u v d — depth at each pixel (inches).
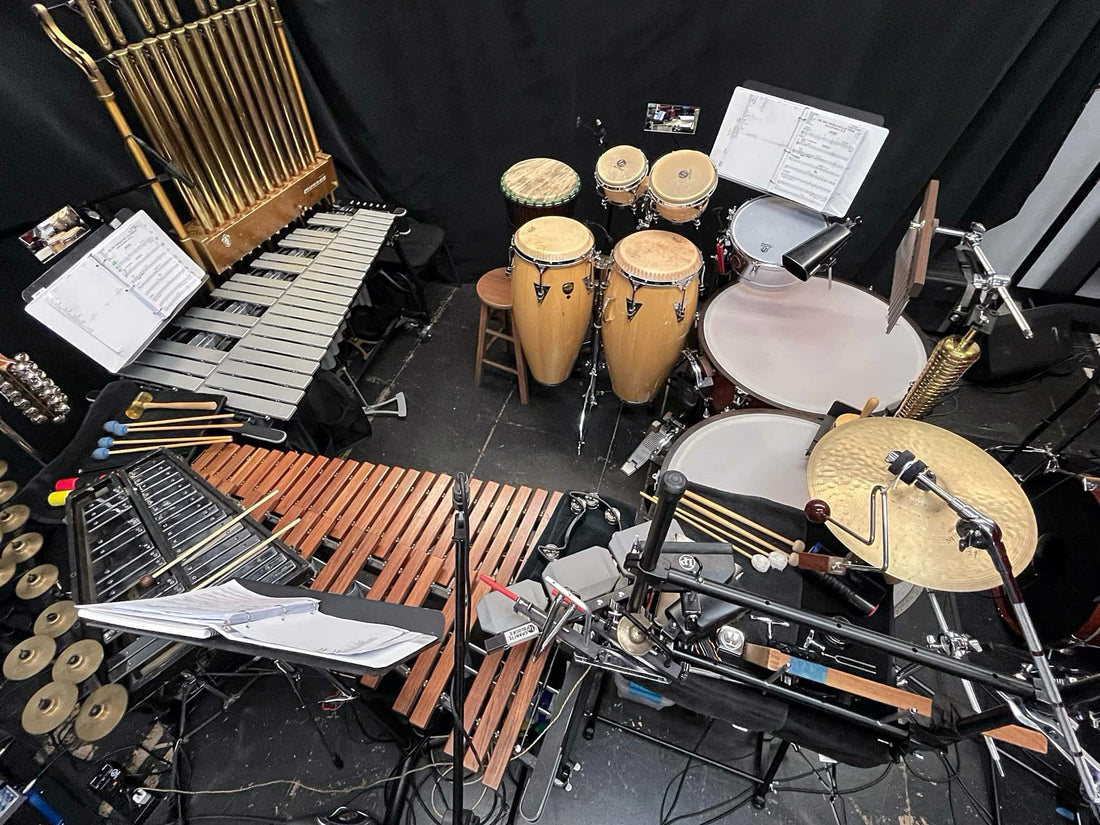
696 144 119.6
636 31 104.7
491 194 134.4
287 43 103.0
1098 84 101.5
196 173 94.5
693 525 73.3
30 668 53.4
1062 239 127.3
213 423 83.8
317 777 78.5
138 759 79.0
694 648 53.1
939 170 114.7
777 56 104.4
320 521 77.5
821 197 90.4
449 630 67.9
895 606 72.6
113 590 62.1
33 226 83.4
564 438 119.9
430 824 74.1
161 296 86.4
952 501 39.6
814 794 77.4
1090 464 97.8
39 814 62.1
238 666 82.0
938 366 68.3
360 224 115.2
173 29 86.8
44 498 72.3
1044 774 78.6
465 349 136.8
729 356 93.9
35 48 79.4
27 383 78.4
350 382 124.3
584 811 76.0
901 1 94.0
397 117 120.9
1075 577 82.5
